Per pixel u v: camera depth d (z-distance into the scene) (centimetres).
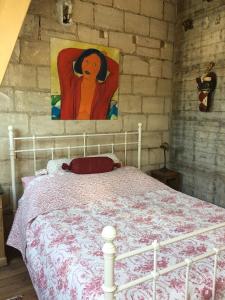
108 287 97
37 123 275
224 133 293
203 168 323
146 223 181
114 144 325
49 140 284
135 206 213
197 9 314
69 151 295
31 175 279
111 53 304
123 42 312
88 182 236
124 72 318
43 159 284
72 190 223
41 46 265
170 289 115
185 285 114
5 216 268
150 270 126
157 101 350
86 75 292
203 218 190
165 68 350
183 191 355
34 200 208
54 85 277
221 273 127
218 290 123
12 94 258
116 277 121
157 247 111
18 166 271
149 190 249
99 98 304
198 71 318
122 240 156
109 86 309
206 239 157
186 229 171
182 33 337
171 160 370
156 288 114
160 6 332
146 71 335
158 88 348
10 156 260
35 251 171
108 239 96
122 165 318
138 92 333
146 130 347
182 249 145
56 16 268
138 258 137
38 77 268
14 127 264
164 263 132
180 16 338
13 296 198
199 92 311
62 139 291
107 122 316
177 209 208
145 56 331
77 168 251
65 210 202
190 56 327
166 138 367
